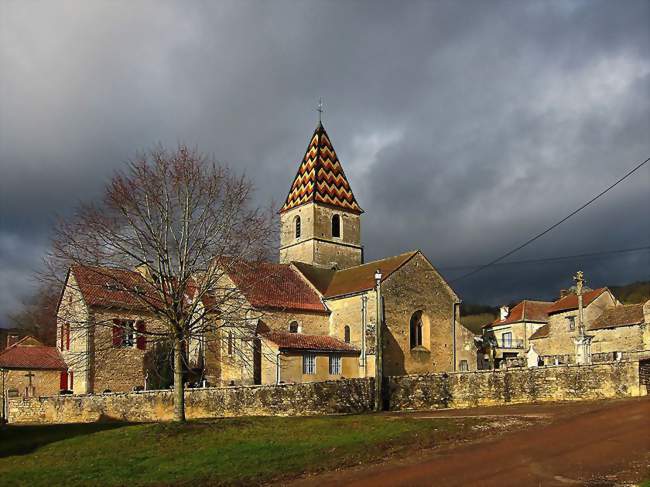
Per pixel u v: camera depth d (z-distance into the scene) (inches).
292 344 1881.2
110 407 1547.7
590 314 2645.2
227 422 1126.4
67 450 1006.4
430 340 2149.4
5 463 959.0
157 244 1129.4
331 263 2536.9
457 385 1369.3
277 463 825.5
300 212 2591.0
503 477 698.2
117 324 1304.1
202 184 1189.1
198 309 1272.1
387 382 1428.4
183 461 876.0
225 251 1171.9
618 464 719.1
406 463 791.1
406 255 2180.1
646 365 1227.2
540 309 3316.9
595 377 1245.7
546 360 2277.3
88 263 1120.8
